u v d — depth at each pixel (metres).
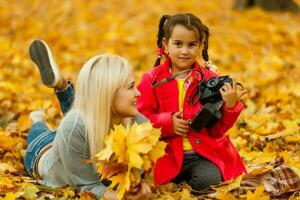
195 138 4.18
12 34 11.29
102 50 9.80
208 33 4.35
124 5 13.54
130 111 3.84
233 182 4.06
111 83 3.79
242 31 11.07
